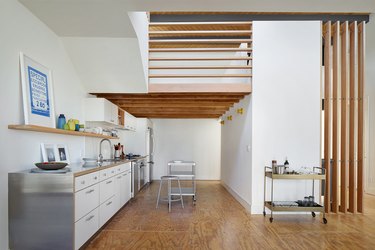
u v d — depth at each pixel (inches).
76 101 167.3
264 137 183.6
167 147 363.6
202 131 365.4
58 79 143.6
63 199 104.2
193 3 102.3
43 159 121.5
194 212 185.8
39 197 103.5
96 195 133.9
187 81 278.8
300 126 185.2
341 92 193.9
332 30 198.5
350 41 196.1
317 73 187.2
